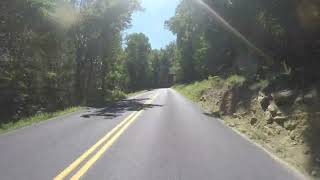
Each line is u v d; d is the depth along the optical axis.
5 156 9.92
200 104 32.94
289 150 10.57
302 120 12.18
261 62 23.62
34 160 9.39
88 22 45.62
